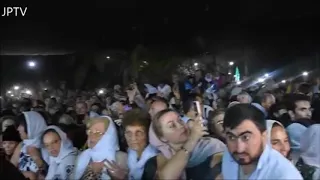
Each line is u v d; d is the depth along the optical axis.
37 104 9.12
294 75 18.22
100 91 12.45
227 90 9.77
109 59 16.97
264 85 10.44
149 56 15.75
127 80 15.51
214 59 16.41
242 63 17.97
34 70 19.81
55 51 14.84
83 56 18.16
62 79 19.14
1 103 12.12
